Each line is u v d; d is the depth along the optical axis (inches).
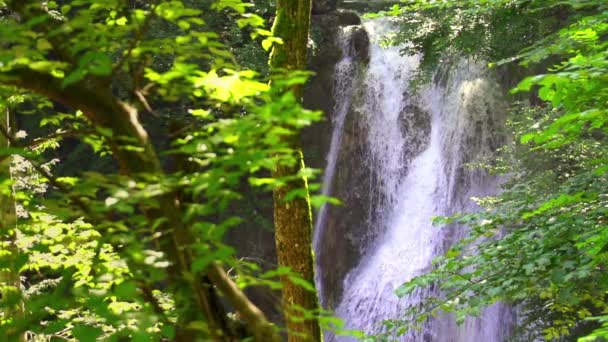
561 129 245.8
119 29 105.6
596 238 249.6
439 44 636.1
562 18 636.7
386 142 1027.3
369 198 1018.1
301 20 280.4
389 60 1056.2
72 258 178.7
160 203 101.7
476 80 985.5
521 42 642.2
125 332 97.5
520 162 658.8
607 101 220.1
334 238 1011.9
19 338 95.6
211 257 92.5
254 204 979.9
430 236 962.7
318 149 1044.5
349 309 956.6
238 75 103.0
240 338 117.9
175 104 561.3
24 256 105.0
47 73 102.9
